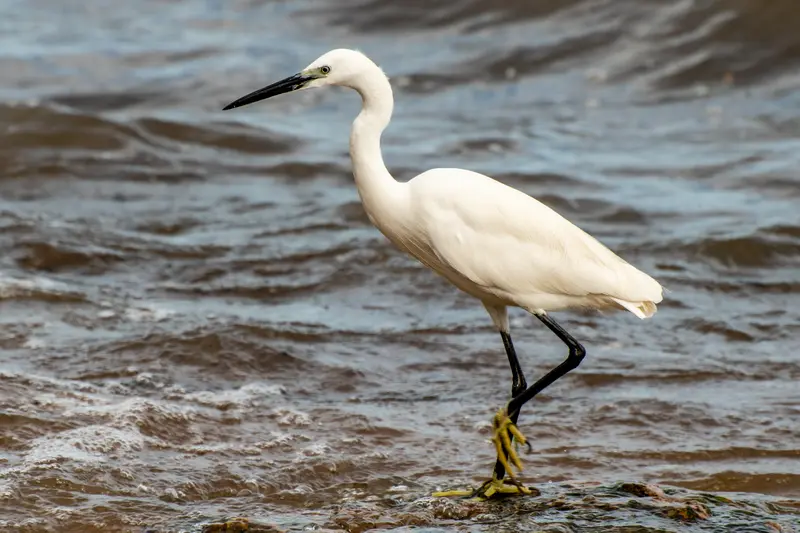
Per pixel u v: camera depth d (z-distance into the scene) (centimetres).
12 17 2808
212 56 2525
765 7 2431
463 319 1312
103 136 1930
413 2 2667
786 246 1539
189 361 1136
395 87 2342
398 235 872
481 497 846
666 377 1143
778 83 2300
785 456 955
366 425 1005
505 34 2525
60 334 1195
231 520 780
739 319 1316
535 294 850
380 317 1315
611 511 801
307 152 1994
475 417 1041
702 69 2347
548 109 2238
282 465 918
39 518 805
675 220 1688
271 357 1159
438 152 2000
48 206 1677
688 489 880
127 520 807
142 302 1317
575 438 997
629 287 841
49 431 944
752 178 1869
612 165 1941
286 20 2712
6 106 1962
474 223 838
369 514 813
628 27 2478
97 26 2747
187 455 932
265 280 1422
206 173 1852
